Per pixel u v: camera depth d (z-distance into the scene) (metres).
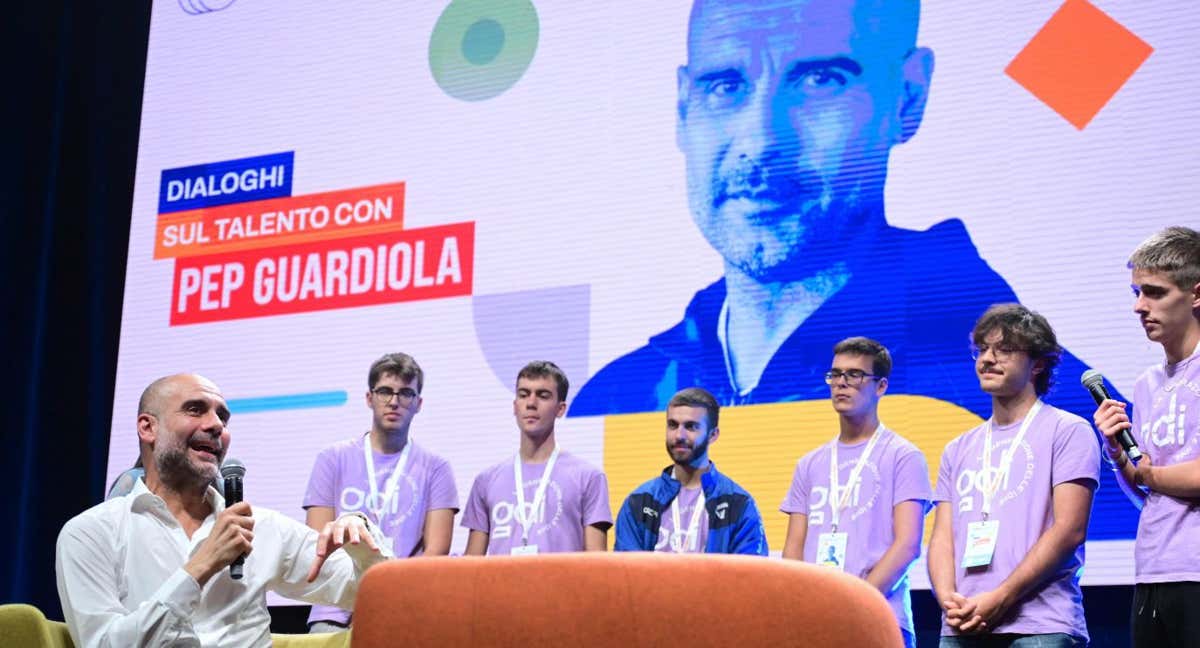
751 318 4.92
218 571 2.86
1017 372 3.73
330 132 5.70
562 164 5.33
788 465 4.75
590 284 5.16
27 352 6.16
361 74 5.71
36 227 6.27
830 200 4.93
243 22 5.95
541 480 4.74
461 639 1.58
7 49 6.39
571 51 5.42
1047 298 4.59
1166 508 3.23
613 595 1.57
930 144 4.85
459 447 5.16
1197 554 3.13
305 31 5.84
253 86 5.86
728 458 4.82
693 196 5.11
